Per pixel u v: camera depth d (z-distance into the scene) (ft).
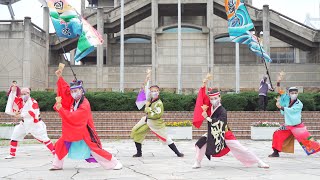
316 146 31.94
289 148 33.04
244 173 23.09
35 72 96.22
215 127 24.54
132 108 68.44
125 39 126.31
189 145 46.11
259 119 63.52
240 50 124.16
